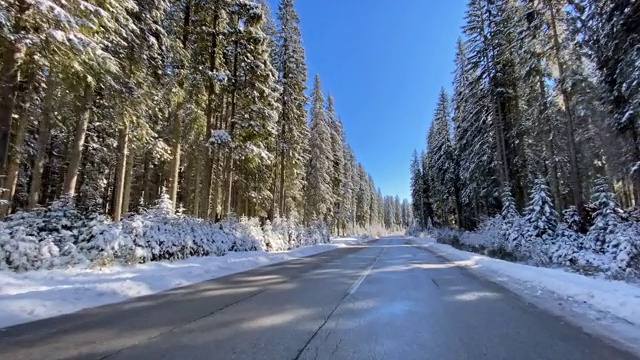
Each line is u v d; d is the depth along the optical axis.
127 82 15.42
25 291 7.29
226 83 18.56
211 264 12.78
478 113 30.06
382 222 126.81
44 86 16.58
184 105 18.55
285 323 5.45
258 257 16.20
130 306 6.59
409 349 4.30
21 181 24.70
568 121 19.69
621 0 13.88
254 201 36.00
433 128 56.09
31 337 4.68
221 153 23.25
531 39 21.45
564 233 17.48
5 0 9.01
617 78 14.89
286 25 30.41
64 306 6.36
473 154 31.16
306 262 15.84
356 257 18.78
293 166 35.72
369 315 5.98
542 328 5.27
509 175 28.28
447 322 5.57
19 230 9.53
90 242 11.08
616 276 10.19
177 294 7.84
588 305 6.88
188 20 19.14
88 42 10.08
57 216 11.32
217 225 18.45
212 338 4.69
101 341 4.54
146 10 15.80
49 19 9.52
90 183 25.95
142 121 17.25
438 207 56.12
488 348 4.36
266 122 22.19
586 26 17.44
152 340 4.60
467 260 16.58
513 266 12.61
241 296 7.64
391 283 9.55
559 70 19.97
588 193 32.03
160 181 34.16
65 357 3.98
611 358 4.08
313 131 45.81
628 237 12.63
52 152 27.03
